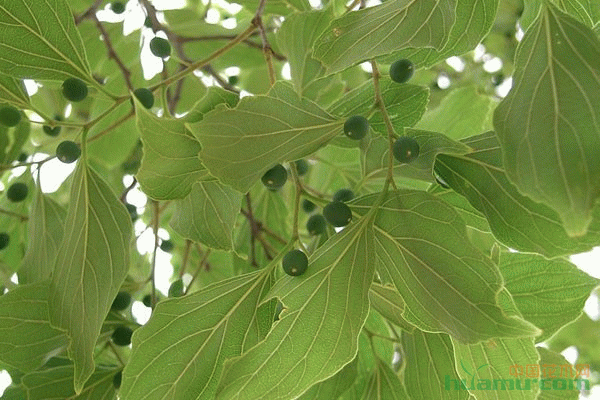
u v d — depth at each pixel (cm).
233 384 39
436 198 40
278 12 58
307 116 40
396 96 46
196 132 39
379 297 44
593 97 36
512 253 45
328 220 41
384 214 40
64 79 44
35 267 49
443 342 44
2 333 46
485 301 38
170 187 40
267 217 59
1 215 55
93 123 44
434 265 39
